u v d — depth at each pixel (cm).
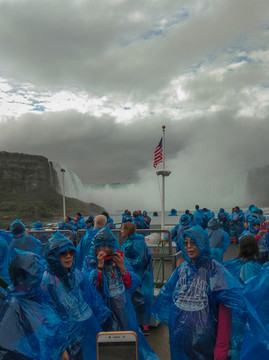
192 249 275
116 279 334
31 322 209
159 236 643
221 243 761
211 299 266
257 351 267
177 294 280
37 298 224
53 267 263
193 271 276
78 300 269
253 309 276
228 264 398
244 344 271
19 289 220
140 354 315
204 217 1452
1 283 265
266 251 628
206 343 260
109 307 323
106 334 221
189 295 271
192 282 274
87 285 289
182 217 879
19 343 202
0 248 465
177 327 271
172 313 279
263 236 632
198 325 262
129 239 488
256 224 672
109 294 325
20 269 219
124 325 322
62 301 257
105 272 334
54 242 263
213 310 267
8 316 208
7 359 198
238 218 1457
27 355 200
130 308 336
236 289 259
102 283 327
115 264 338
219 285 261
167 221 1959
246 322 272
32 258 223
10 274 223
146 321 485
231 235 1480
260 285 283
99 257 327
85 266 356
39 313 216
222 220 1489
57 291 258
